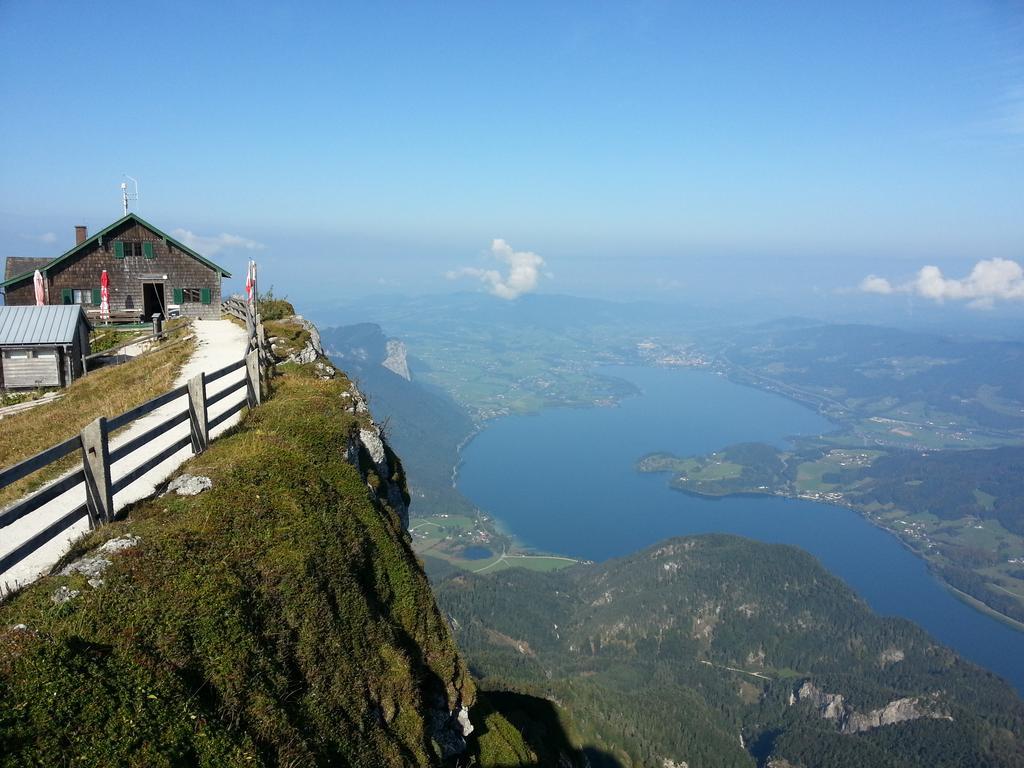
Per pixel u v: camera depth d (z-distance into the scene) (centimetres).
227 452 1464
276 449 1516
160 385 2534
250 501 1232
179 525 1072
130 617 830
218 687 811
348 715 985
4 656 699
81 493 1464
